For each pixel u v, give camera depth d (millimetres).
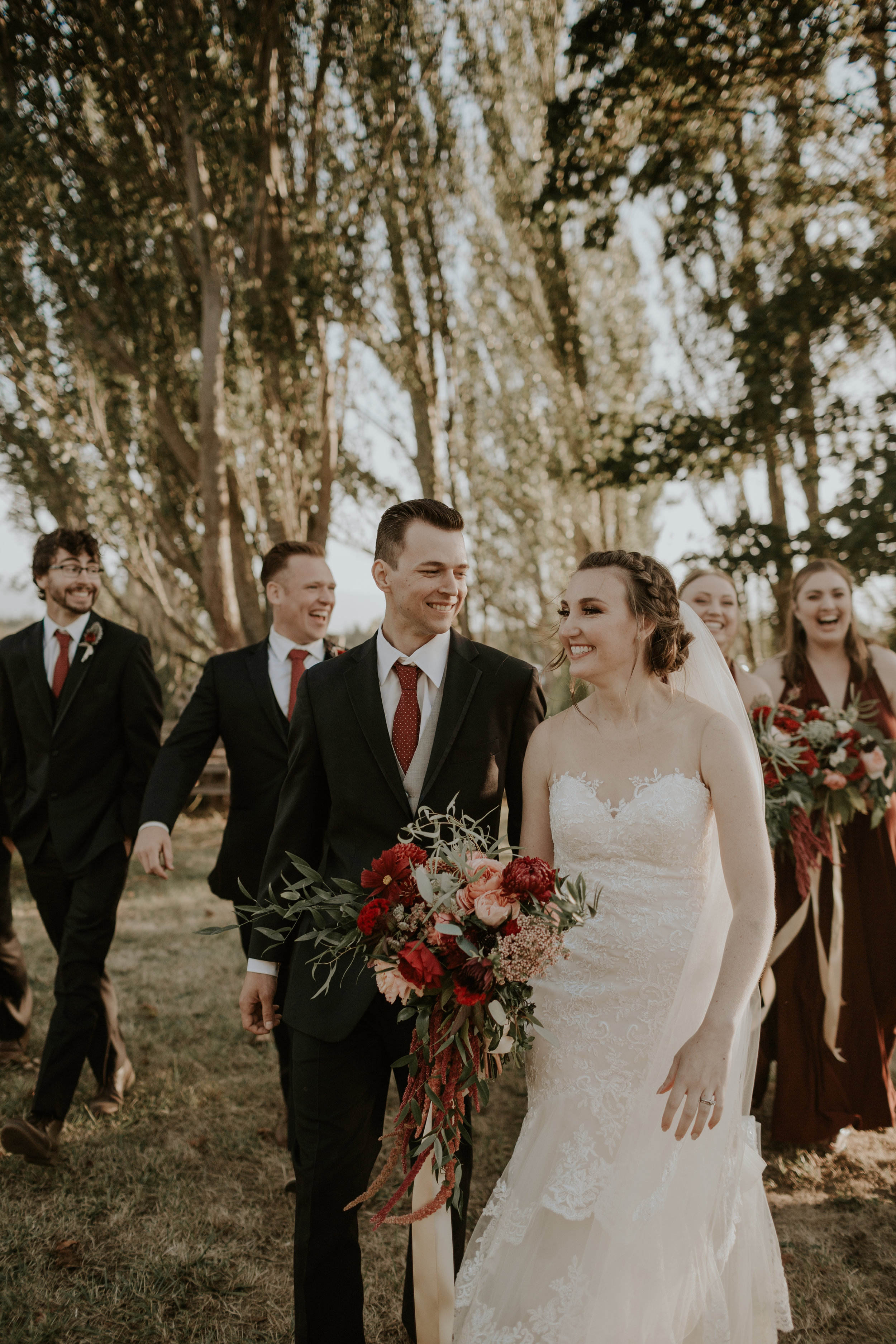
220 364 10789
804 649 3906
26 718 3578
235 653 3332
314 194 11008
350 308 11633
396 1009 2119
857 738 3375
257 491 11906
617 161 8750
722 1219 1984
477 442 15320
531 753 2258
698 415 10375
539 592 15625
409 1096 1856
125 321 11164
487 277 14672
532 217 9195
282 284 10906
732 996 1746
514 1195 1988
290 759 2307
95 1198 3004
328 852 2246
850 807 3367
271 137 10492
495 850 1971
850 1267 2650
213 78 9531
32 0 9406
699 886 2061
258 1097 3746
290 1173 3189
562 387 14586
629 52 7996
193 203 10125
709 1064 1674
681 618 2311
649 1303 1826
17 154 9508
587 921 2066
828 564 3801
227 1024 4520
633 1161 1904
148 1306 2494
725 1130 2027
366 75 10805
